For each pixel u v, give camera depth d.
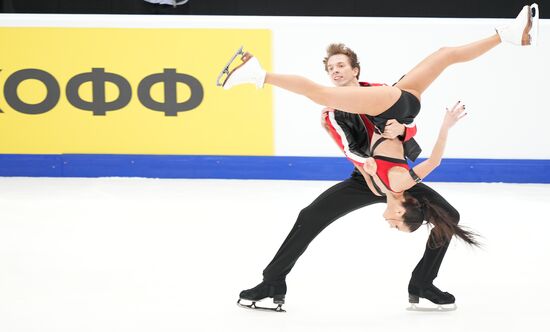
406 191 10.16
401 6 22.03
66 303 10.96
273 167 20.66
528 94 20.20
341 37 20.27
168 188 19.44
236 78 9.17
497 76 20.16
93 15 20.39
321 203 10.39
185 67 20.45
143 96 20.58
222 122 20.59
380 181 9.94
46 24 20.36
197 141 20.69
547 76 20.09
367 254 13.72
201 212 16.78
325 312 10.76
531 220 16.27
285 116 20.48
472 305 11.08
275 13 22.30
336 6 22.17
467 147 20.47
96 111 20.66
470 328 10.13
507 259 13.40
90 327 10.01
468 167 20.52
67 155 20.81
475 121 20.34
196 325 10.13
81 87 20.59
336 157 20.55
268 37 20.30
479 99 20.27
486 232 15.25
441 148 9.55
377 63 20.33
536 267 12.94
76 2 22.16
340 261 13.30
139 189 19.28
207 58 20.39
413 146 10.20
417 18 20.16
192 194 18.70
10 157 20.86
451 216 10.41
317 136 20.52
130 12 22.19
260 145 20.64
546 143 20.34
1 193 18.66
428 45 20.22
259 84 9.20
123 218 16.19
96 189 19.23
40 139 20.81
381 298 11.41
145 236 14.74
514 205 17.73
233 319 10.39
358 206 10.46
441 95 20.25
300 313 10.71
